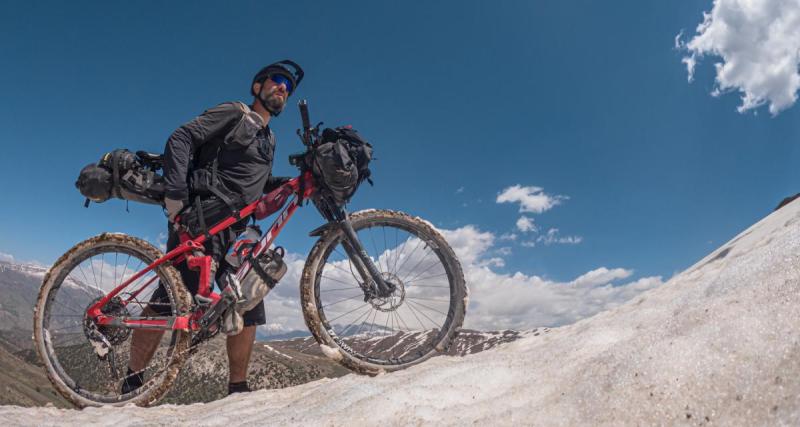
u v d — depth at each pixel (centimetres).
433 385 238
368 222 431
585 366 202
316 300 412
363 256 412
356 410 226
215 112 414
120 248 415
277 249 409
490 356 290
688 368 162
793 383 137
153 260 412
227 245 425
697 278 253
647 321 230
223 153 423
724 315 176
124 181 399
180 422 281
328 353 399
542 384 209
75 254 411
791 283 171
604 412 165
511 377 235
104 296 404
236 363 452
